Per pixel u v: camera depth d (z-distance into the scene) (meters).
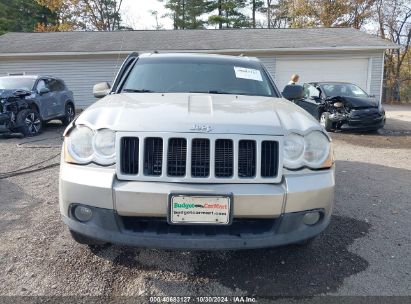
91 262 3.08
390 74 32.22
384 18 32.56
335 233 3.73
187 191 2.48
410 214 4.32
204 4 42.03
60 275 2.88
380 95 18.27
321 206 2.72
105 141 2.63
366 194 5.06
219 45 18.45
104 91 4.42
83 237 3.09
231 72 4.25
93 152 2.65
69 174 2.68
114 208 2.54
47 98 11.24
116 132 2.60
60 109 12.15
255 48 17.78
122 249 3.29
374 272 2.99
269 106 3.21
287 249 3.35
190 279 2.87
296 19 34.19
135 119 2.68
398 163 7.20
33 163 6.71
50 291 2.68
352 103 10.84
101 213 2.59
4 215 4.07
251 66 4.46
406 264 3.12
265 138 2.61
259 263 3.11
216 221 2.52
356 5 32.31
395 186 5.50
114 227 2.59
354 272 2.99
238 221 2.64
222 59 4.49
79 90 18.97
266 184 2.59
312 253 3.30
